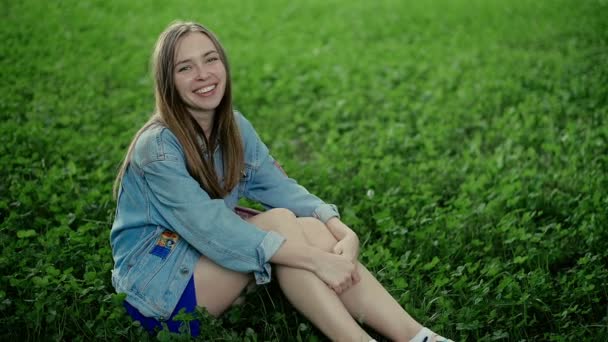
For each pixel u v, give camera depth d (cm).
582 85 573
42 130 479
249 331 251
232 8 1029
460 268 298
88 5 967
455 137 498
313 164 444
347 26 913
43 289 276
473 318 265
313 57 739
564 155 444
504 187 377
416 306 281
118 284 253
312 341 246
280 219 256
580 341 253
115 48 751
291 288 242
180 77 250
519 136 479
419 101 586
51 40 747
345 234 268
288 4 1071
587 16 862
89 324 255
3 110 521
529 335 267
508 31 829
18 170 409
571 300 279
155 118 259
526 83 611
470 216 354
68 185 390
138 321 249
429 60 723
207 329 243
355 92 605
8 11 873
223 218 244
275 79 667
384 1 1090
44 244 314
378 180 408
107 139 469
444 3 1044
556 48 736
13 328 262
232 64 704
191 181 248
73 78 627
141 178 253
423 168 426
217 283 247
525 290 283
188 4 1039
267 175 290
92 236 336
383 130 505
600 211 347
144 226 254
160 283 245
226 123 266
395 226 341
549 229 349
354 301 245
